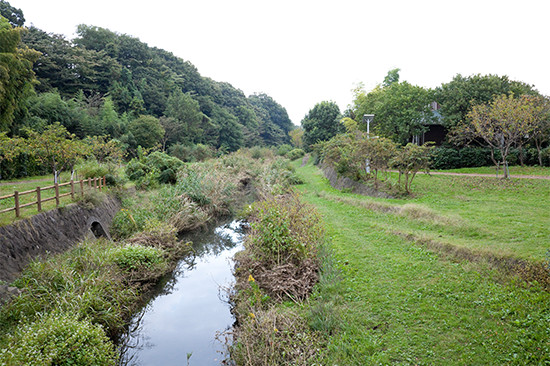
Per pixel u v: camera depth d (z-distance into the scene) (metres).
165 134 55.38
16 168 19.22
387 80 39.16
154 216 13.92
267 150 59.78
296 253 9.00
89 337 5.78
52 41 57.09
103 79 60.38
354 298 7.00
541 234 8.62
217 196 19.38
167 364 6.34
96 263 8.55
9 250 7.60
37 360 4.86
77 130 40.19
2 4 48.22
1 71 17.95
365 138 19.31
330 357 5.28
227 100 98.88
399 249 9.55
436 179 18.84
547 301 5.68
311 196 20.70
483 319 5.67
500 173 19.84
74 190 12.55
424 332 5.57
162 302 8.96
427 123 26.34
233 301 8.35
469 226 9.96
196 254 12.68
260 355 5.47
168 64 86.50
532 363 4.54
